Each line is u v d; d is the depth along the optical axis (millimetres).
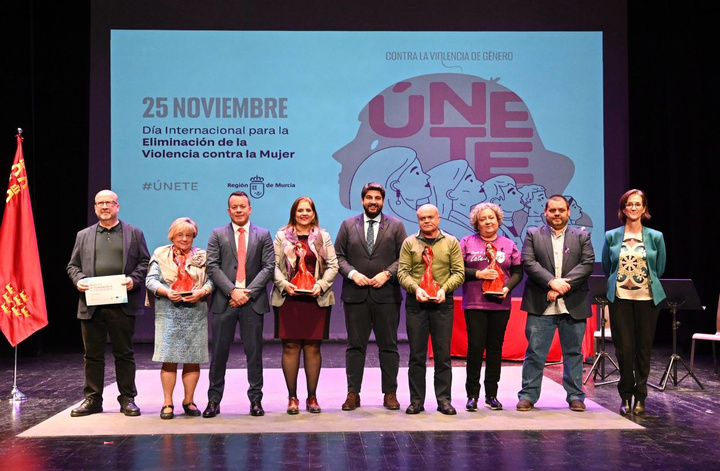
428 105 8070
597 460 3459
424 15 8062
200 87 7988
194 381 4410
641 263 4434
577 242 4512
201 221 7973
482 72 8062
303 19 8047
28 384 5684
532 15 8062
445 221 8047
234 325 4422
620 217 4562
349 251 4523
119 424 4160
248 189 8000
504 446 3699
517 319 6777
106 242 4477
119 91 7938
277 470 3312
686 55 7805
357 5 8070
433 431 3990
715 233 7707
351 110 8062
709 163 7730
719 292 7680
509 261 4516
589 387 5410
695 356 7336
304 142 8039
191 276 4336
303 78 8039
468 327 4508
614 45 8039
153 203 7945
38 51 8328
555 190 8039
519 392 4656
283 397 4965
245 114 8008
